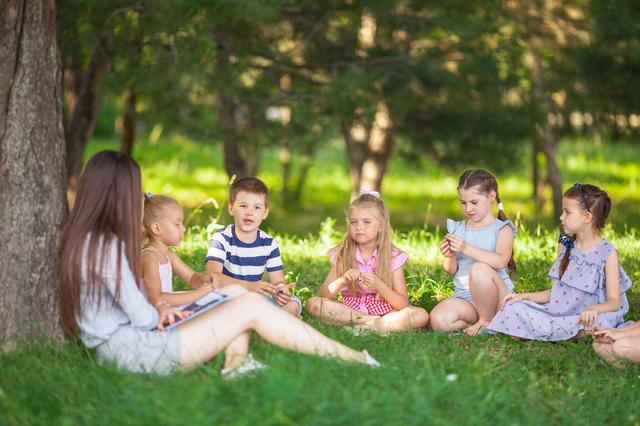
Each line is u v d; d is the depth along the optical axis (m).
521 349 5.35
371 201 5.82
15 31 4.78
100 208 4.31
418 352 4.77
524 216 17.22
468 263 6.00
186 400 3.70
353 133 15.45
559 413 4.21
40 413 3.78
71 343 4.76
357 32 12.47
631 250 8.65
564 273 5.67
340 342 5.05
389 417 3.64
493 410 3.97
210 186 22.08
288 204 19.53
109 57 9.99
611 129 15.55
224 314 4.39
